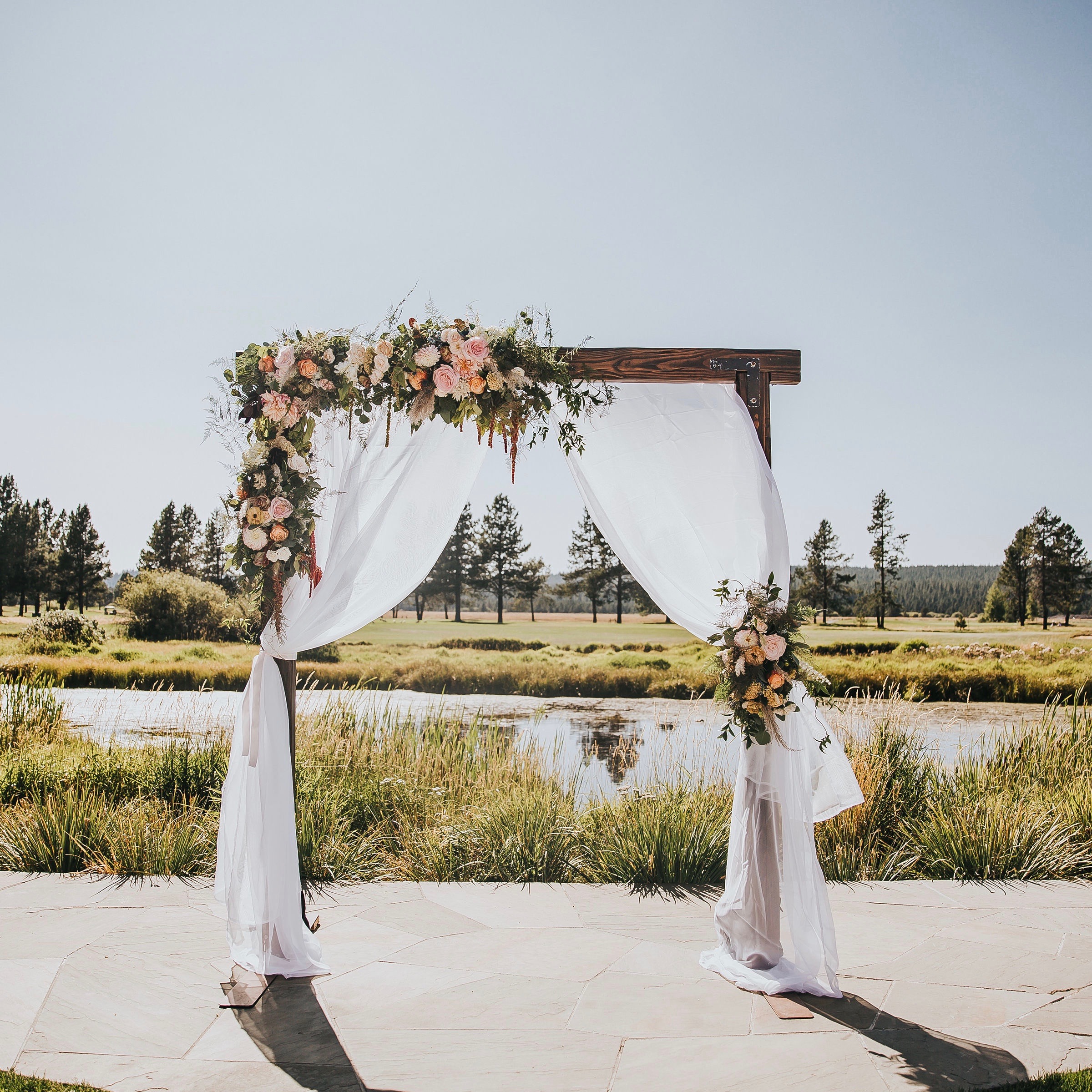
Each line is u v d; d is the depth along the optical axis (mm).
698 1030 2908
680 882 4832
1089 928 4070
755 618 3426
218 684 17266
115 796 5969
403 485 3664
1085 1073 2576
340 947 3721
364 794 5926
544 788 6086
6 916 4074
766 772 3447
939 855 5227
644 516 3801
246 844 3395
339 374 3525
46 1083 2459
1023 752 7129
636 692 18344
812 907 3309
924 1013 3070
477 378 3465
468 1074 2566
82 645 19578
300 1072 2566
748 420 3748
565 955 3650
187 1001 3113
